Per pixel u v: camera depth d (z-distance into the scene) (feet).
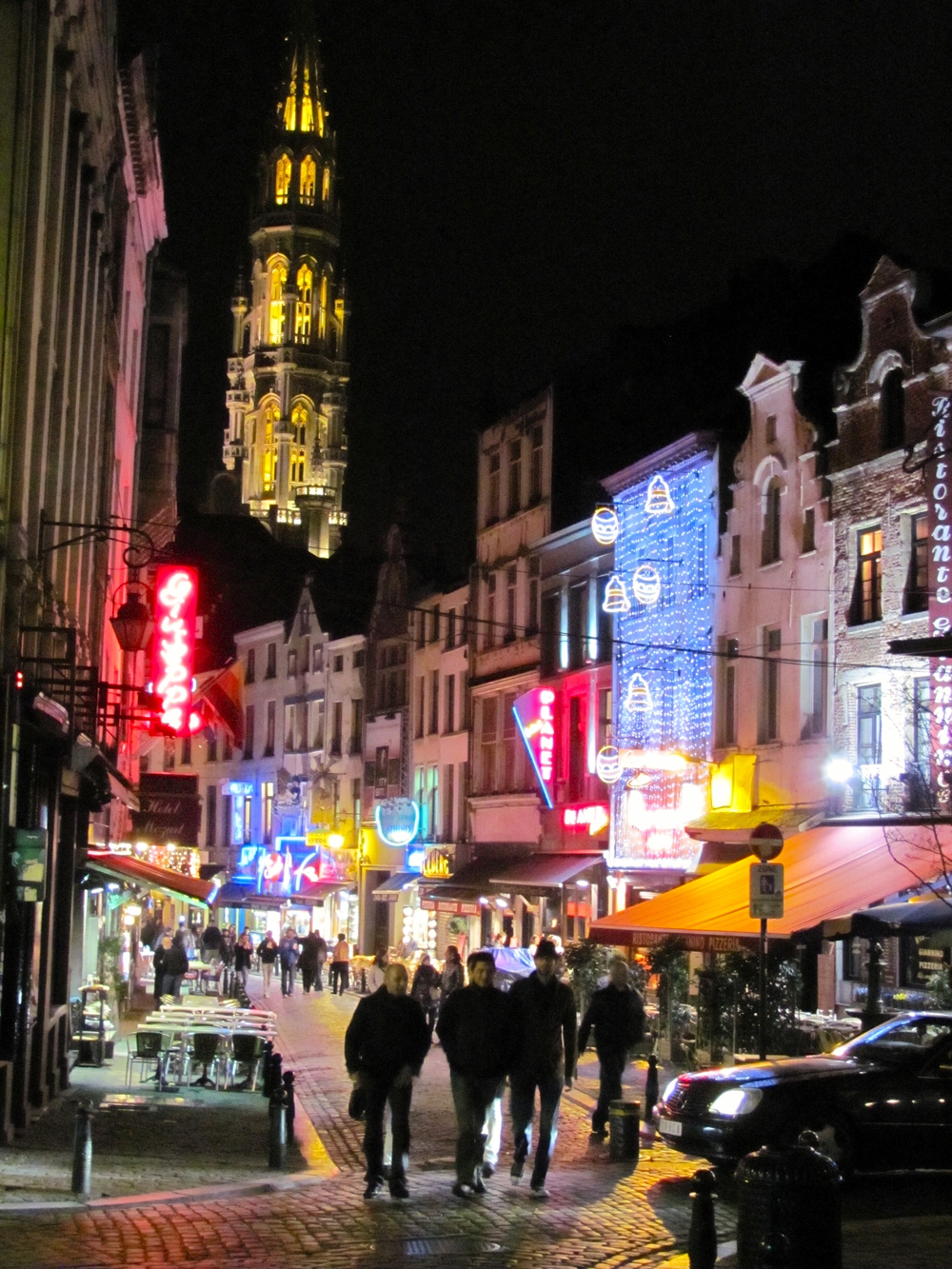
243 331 540.11
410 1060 46.06
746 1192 29.22
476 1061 45.88
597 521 129.90
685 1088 49.85
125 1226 40.93
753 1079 48.60
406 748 194.59
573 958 97.91
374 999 46.26
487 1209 44.47
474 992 46.14
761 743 105.81
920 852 80.89
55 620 71.97
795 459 103.76
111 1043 87.66
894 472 92.99
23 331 59.62
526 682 154.71
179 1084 76.18
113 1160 52.65
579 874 132.16
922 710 85.20
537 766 143.43
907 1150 48.21
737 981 79.36
